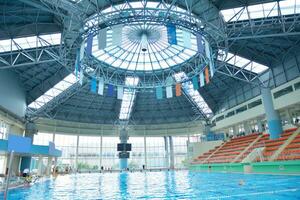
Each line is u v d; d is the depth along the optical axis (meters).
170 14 17.53
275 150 24.94
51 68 28.42
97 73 27.86
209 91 36.84
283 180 16.17
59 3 15.06
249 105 32.69
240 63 28.02
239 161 28.31
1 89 24.78
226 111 37.72
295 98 24.98
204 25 17.94
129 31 22.28
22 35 20.36
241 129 37.38
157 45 25.88
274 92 27.81
